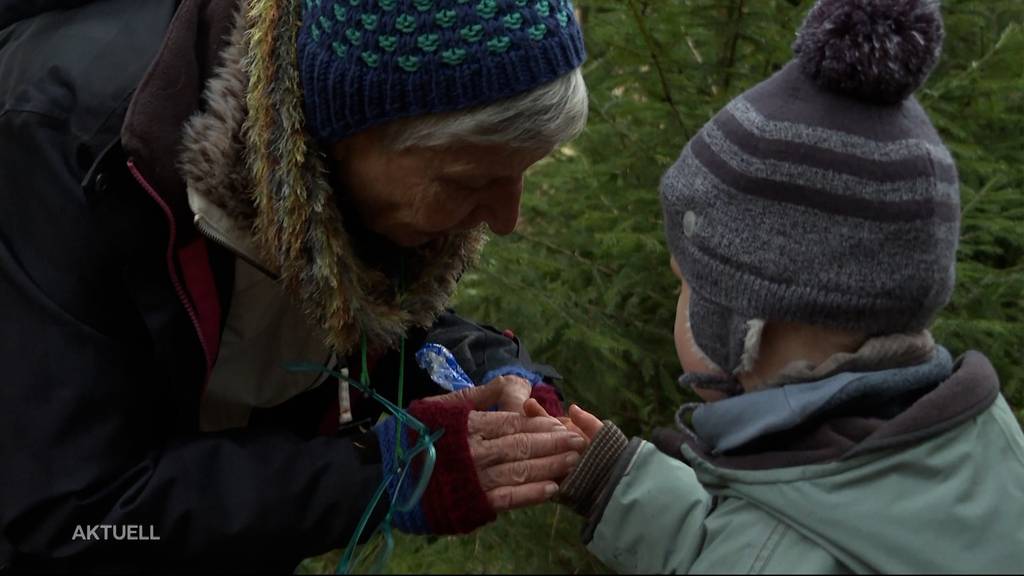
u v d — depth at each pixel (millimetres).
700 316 1497
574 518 2746
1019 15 2713
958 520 1368
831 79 1413
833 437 1411
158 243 1646
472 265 1992
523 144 1583
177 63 1620
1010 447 1468
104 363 1638
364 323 1724
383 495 1720
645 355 2545
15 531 1633
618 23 2627
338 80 1552
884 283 1390
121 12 1785
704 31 2619
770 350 1480
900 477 1389
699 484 1598
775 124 1419
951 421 1401
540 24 1546
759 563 1396
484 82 1524
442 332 2119
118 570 1682
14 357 1621
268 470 1692
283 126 1580
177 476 1663
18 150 1653
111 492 1635
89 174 1586
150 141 1582
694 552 1515
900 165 1389
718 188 1443
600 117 2768
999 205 2455
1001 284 2377
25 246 1646
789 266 1401
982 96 2588
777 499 1410
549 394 2018
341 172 1679
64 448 1614
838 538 1369
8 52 1777
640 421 2680
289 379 1903
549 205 2793
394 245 1836
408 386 2074
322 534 1702
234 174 1612
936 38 1414
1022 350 2402
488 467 1740
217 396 1863
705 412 1504
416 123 1565
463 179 1616
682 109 2619
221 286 1716
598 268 2695
